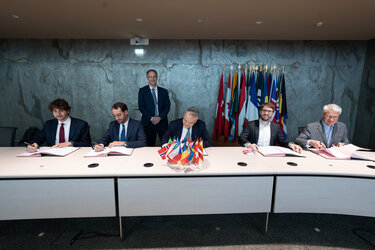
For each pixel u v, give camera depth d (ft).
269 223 6.53
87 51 13.23
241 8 8.07
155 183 5.09
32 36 12.37
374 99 12.71
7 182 4.83
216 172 5.10
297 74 13.61
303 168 5.39
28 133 13.47
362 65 13.44
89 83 13.55
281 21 9.50
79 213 5.12
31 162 5.54
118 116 7.22
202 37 12.33
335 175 5.31
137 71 13.44
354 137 14.11
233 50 13.33
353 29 10.57
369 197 5.24
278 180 5.27
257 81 12.89
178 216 6.80
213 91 13.73
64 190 4.98
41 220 6.52
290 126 14.25
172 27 10.48
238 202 5.32
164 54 13.29
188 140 5.43
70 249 5.37
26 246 5.46
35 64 13.29
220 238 5.85
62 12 8.59
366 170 5.32
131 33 11.62
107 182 5.01
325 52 13.41
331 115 7.00
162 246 5.52
